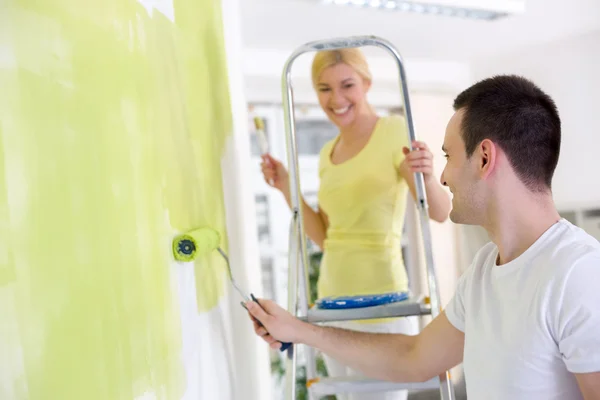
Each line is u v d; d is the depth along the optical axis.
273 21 3.47
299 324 1.24
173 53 1.14
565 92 4.29
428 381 1.30
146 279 0.88
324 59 1.73
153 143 0.97
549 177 0.96
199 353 1.13
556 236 0.91
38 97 0.61
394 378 1.25
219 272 1.34
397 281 1.69
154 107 0.99
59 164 0.65
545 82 4.38
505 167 0.95
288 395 1.27
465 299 1.10
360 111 1.75
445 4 2.91
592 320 0.81
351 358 1.25
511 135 0.94
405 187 1.74
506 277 0.95
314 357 1.64
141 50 0.95
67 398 0.63
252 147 4.31
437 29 3.80
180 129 1.14
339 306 1.39
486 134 0.96
